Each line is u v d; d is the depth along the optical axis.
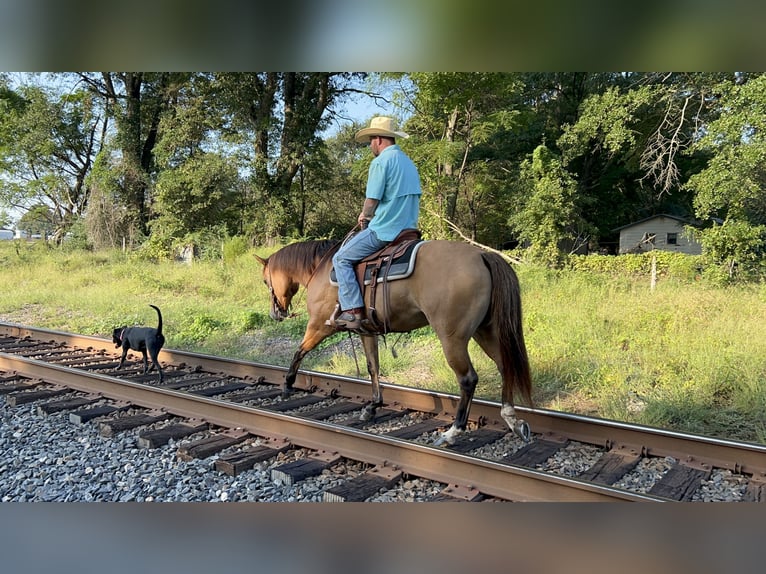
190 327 10.13
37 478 4.12
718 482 4.05
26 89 29.03
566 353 7.25
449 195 22.34
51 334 9.62
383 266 4.60
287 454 4.64
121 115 26.70
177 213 24.17
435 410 5.67
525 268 16.11
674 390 5.95
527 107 26.45
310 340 5.53
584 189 28.53
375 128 4.75
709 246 16.14
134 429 5.20
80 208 31.61
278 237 24.56
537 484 3.65
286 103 26.38
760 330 8.27
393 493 3.89
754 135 15.01
